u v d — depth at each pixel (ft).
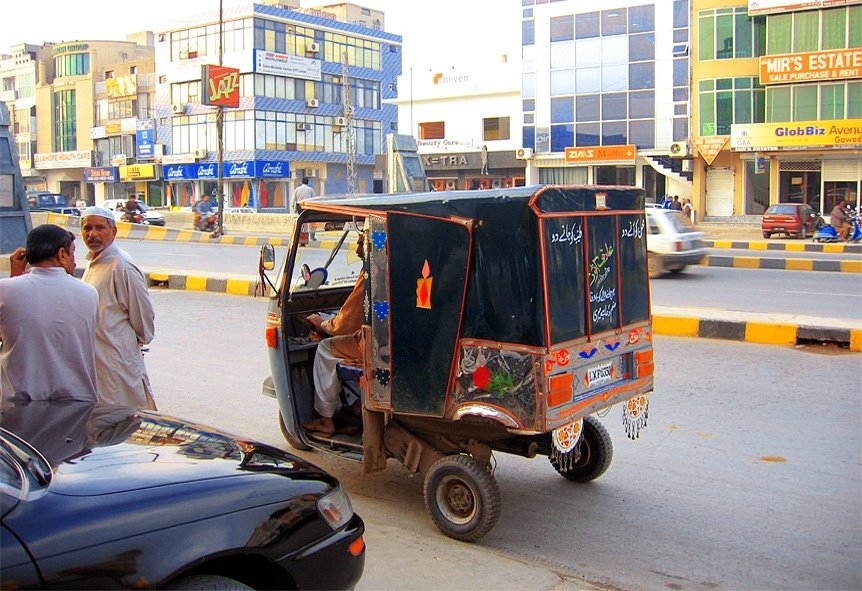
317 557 10.18
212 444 11.18
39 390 14.29
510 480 18.39
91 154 212.43
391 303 15.20
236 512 9.52
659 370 27.86
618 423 22.26
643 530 15.64
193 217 113.80
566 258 14.23
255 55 178.29
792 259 63.98
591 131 135.33
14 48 235.40
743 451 19.95
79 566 8.12
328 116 194.59
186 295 45.39
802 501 16.94
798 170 121.29
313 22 189.67
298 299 18.65
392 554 14.34
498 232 13.89
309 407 18.40
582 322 14.67
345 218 17.83
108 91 208.03
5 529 8.03
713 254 75.25
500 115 147.54
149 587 8.46
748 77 121.39
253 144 180.65
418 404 15.05
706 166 127.54
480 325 14.24
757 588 13.33
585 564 14.21
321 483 10.91
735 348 31.09
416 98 155.94
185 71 190.08
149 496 9.14
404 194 16.25
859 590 13.24
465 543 14.96
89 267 16.98
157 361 29.45
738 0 120.37
